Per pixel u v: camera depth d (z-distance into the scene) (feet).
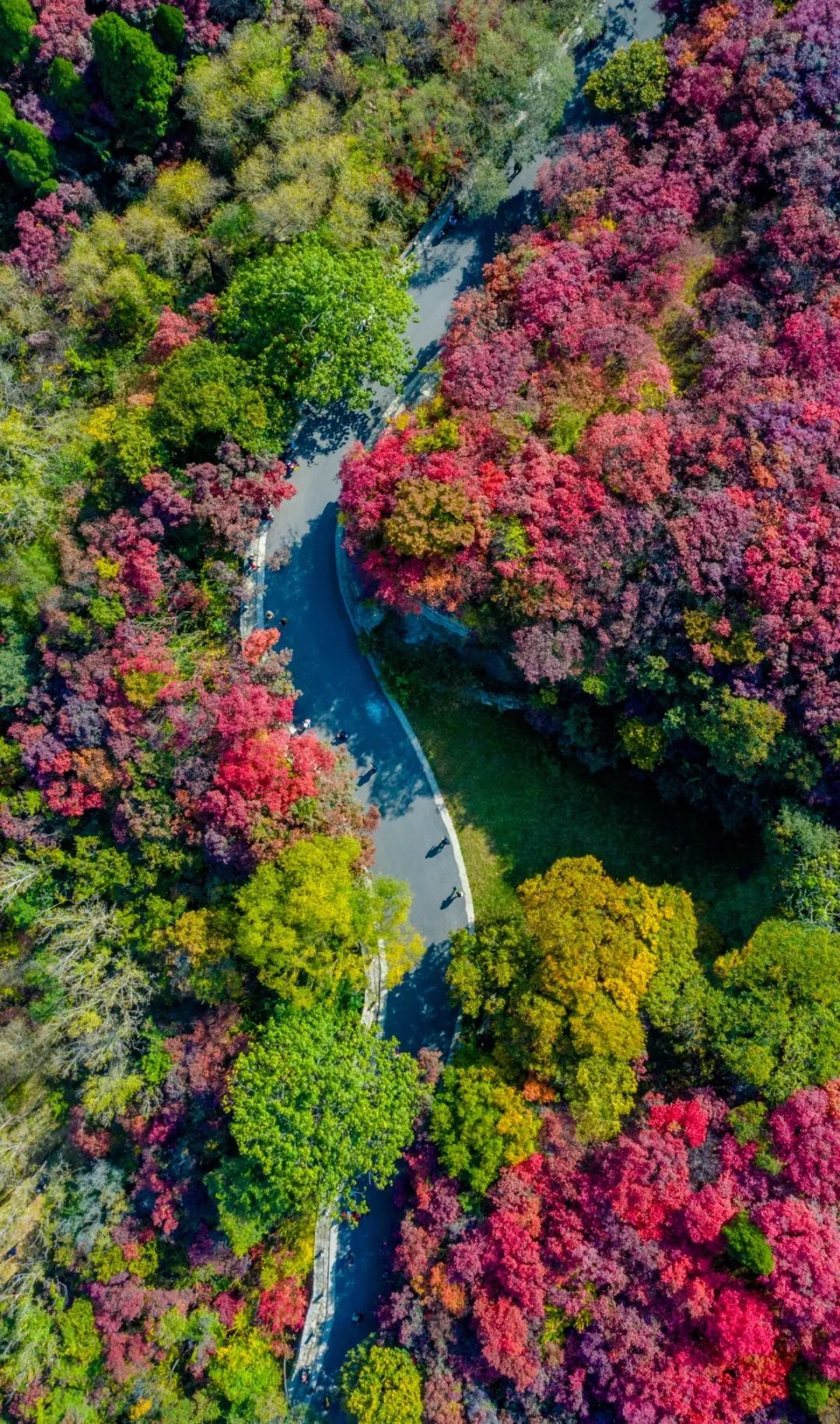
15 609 132.16
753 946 117.70
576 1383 107.55
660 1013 117.60
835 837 118.93
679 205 124.88
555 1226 112.98
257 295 127.65
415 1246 117.29
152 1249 128.88
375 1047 121.39
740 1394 102.68
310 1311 133.28
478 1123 117.39
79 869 128.77
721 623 115.03
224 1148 126.93
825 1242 103.09
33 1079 133.59
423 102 135.23
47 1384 124.16
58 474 132.26
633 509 116.57
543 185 132.57
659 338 126.11
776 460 115.14
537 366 126.72
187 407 126.82
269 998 125.90
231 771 120.16
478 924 136.98
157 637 129.59
